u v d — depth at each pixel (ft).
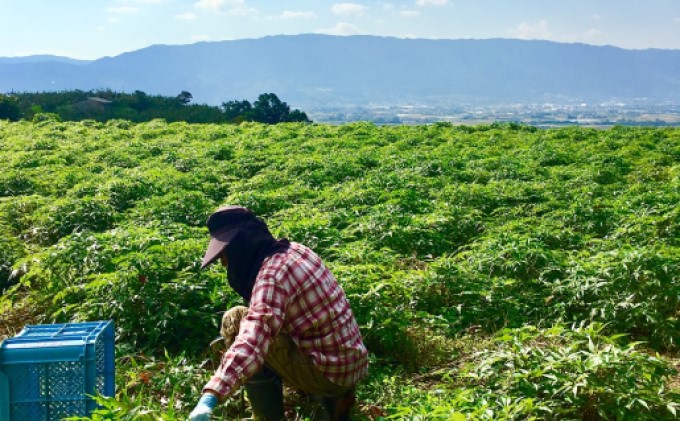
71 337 13.12
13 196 44.52
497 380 16.52
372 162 58.13
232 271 13.98
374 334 20.04
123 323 20.72
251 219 14.16
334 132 83.30
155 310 21.03
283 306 13.16
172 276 22.49
